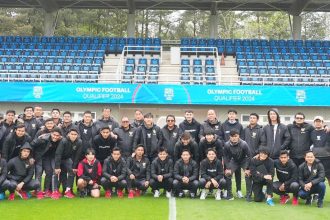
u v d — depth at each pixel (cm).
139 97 1847
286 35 4616
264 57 2373
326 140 894
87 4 2641
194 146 902
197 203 820
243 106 1878
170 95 1847
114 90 1850
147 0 2536
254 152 937
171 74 2156
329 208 789
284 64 2289
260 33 4669
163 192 969
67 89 1855
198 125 973
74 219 659
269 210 756
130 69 2198
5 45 2516
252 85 1858
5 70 2077
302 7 2502
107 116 982
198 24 4875
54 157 882
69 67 2202
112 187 923
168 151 952
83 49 2491
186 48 2455
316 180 803
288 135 905
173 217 683
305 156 838
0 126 891
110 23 4481
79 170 882
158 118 1892
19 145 870
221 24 4922
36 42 2581
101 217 675
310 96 1823
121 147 964
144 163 912
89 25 4494
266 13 4784
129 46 2345
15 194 902
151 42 2578
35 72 2098
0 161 831
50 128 884
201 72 2180
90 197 877
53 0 2556
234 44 2569
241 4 2608
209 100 1839
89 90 1850
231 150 888
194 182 884
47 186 882
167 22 4778
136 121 1038
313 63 2298
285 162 835
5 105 1886
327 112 1855
